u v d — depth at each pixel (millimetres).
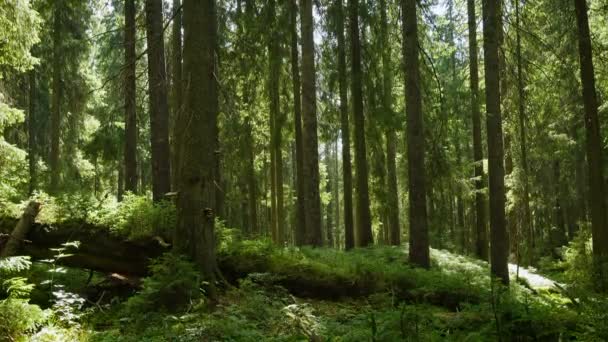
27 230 9578
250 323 7297
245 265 10062
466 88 19250
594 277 13609
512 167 20328
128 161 14578
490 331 6559
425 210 12445
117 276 9680
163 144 13422
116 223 9828
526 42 15273
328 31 17625
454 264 14477
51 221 9734
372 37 16859
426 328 6691
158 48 13336
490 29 12758
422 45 17844
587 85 14195
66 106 21875
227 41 16016
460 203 30656
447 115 15180
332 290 10102
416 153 12422
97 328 7551
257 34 15812
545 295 12406
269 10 15945
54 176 15453
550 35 17266
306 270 10188
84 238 9711
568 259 16234
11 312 6207
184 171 8797
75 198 10180
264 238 11234
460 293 10094
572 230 30438
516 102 16453
